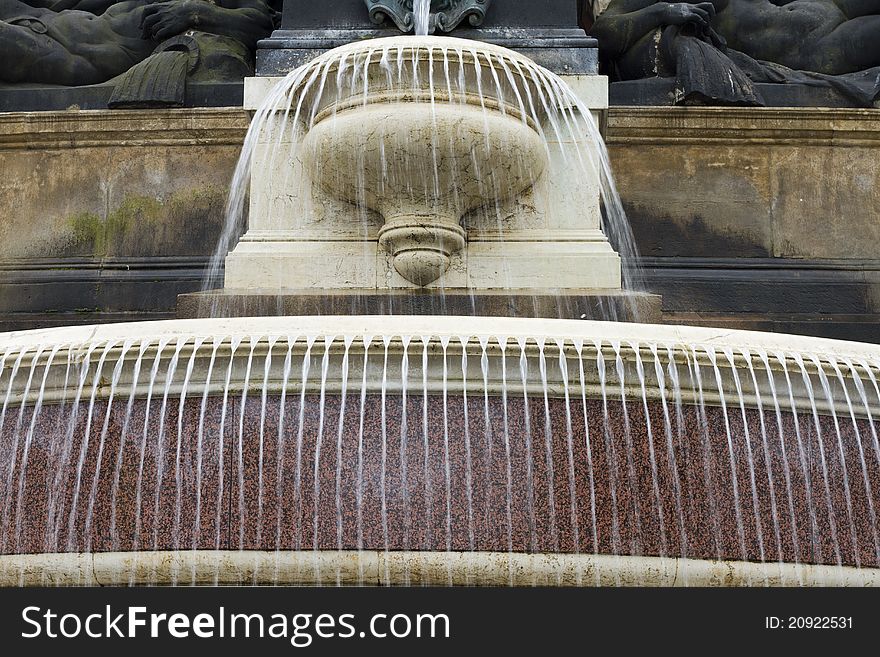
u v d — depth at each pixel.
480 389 7.54
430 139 9.66
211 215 12.82
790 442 7.73
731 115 12.88
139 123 13.00
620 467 7.51
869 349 8.04
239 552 7.32
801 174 12.89
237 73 13.62
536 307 9.49
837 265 12.65
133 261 12.68
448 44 9.84
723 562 7.46
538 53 11.11
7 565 7.48
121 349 7.61
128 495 7.47
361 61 9.91
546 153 10.28
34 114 13.00
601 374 7.60
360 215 10.41
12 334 7.93
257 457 7.44
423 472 7.41
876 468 7.84
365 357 7.52
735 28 14.02
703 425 7.66
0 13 14.17
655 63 13.39
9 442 7.69
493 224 10.37
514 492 7.41
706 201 12.80
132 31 14.17
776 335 7.92
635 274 12.48
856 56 13.76
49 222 12.91
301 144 10.52
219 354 7.54
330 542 7.31
